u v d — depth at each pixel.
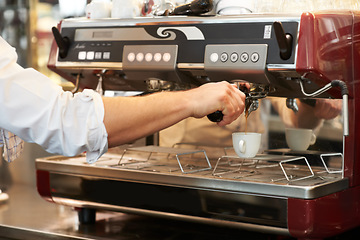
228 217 1.10
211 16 1.19
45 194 1.40
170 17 1.24
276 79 1.15
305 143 1.34
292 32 1.08
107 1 1.48
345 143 1.17
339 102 1.28
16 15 2.46
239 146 1.19
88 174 1.31
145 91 1.55
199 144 1.50
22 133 0.75
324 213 1.06
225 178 1.11
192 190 1.14
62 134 0.75
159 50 1.23
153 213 1.21
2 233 1.37
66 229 1.33
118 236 1.27
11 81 0.72
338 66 1.13
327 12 1.12
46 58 2.44
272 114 1.39
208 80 1.29
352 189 1.19
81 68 1.36
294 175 1.20
